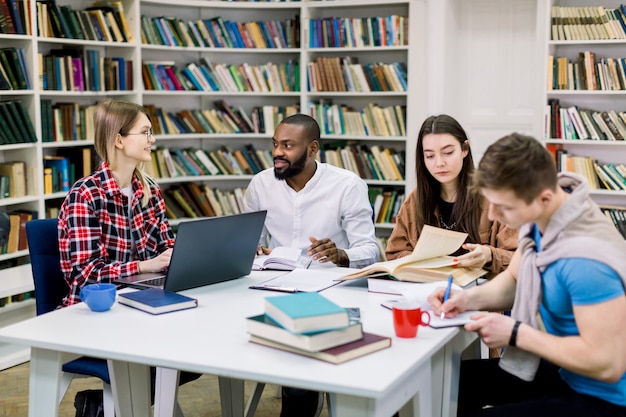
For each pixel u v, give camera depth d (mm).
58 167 5008
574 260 1839
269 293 2482
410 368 1779
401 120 5867
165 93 5719
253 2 5980
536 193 1834
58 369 2119
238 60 6262
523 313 2021
